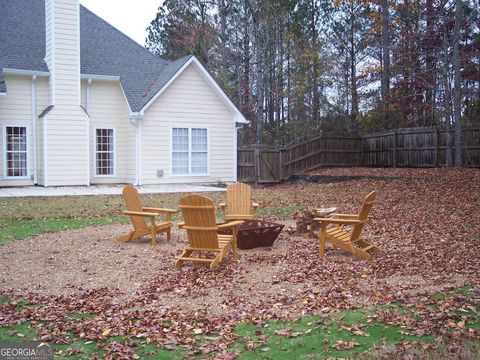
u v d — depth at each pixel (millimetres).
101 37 21656
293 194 16984
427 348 4004
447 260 7215
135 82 19906
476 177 16062
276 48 35375
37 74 17797
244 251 8094
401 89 26953
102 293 5777
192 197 6777
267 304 5309
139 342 4336
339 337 4395
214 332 4566
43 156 17828
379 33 29719
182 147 19922
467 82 24766
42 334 4508
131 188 8664
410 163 22406
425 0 24500
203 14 36969
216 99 20547
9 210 12242
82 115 18281
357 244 7941
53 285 6121
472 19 22125
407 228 10086
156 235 9000
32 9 20797
